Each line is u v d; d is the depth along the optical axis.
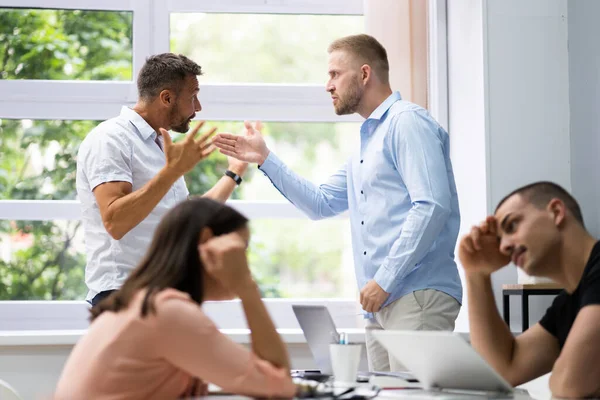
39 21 4.03
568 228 1.73
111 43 4.06
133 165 2.97
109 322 1.58
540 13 3.52
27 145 3.98
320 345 2.14
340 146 4.12
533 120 3.50
